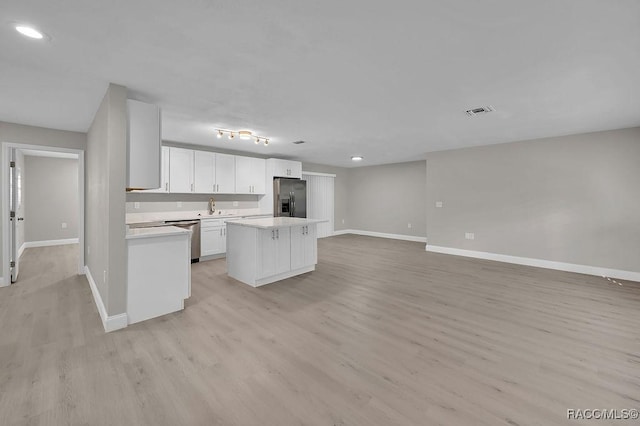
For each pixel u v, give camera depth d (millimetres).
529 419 1556
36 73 2395
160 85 2680
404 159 7582
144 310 2818
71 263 5129
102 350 2266
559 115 3598
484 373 1979
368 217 9055
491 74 2461
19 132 3906
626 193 4223
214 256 5699
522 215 5156
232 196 6445
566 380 1897
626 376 1938
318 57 2186
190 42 1960
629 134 4188
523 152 5117
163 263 2932
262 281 3965
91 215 3836
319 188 8680
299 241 4438
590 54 2117
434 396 1749
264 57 2178
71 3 1536
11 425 1514
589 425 1512
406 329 2641
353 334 2545
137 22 1726
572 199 4660
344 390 1806
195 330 2615
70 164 7125
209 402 1696
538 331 2592
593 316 2914
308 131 4488
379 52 2107
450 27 1798
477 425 1515
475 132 4531
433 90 2820
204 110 3443
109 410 1627
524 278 4281
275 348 2311
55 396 1735
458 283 4039
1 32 1807
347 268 4891
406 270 4754
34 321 2773
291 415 1596
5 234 3840
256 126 4160
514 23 1752
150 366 2057
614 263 4316
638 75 2461
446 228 6148
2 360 2117
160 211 5430
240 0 1529
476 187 5699
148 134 2857
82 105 3152
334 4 1573
